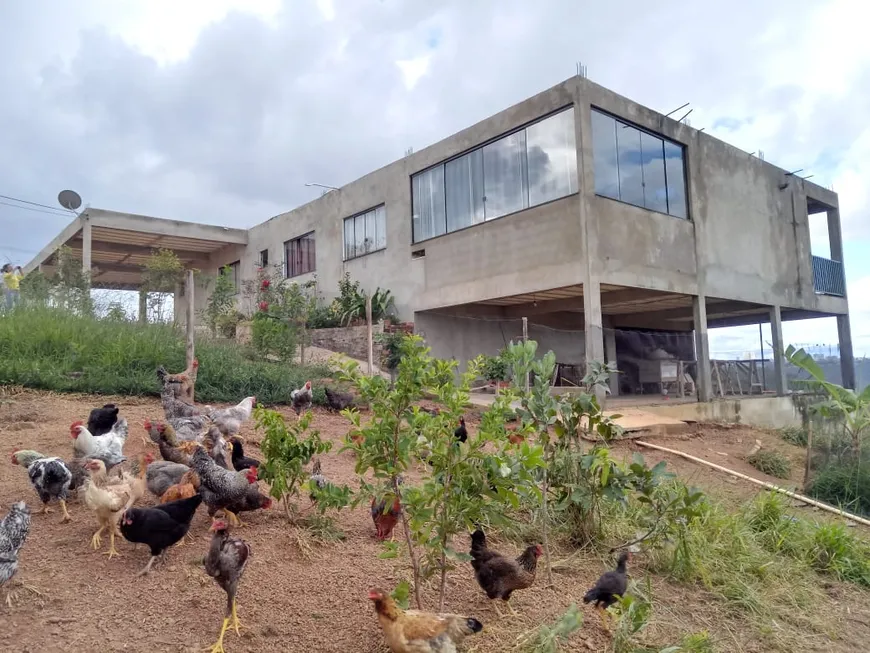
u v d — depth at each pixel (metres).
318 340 18.53
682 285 16.25
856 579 6.45
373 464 4.09
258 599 4.32
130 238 24.50
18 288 13.77
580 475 5.90
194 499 4.67
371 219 20.19
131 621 3.92
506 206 15.58
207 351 11.66
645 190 15.64
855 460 10.90
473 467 4.02
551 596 5.02
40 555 4.62
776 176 20.58
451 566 4.24
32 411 8.16
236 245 27.19
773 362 19.75
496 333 19.52
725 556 6.16
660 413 14.84
